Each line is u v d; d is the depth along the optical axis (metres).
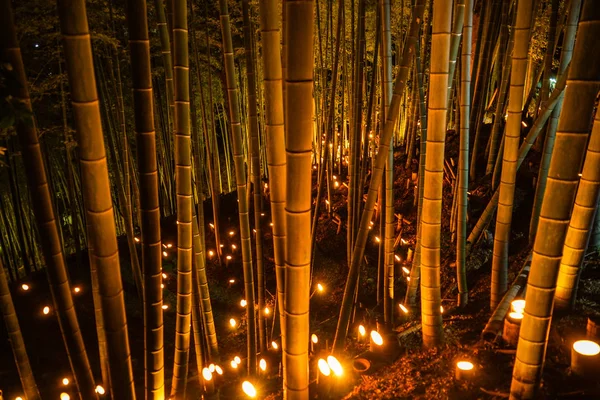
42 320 4.70
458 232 3.21
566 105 1.53
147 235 1.95
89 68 1.49
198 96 7.53
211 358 3.51
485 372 2.27
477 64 5.33
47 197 1.98
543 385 2.02
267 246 5.66
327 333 3.75
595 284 2.74
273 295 4.71
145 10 1.72
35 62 5.29
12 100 1.50
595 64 1.45
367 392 2.54
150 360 2.15
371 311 3.66
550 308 1.75
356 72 3.59
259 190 3.24
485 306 3.11
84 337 4.46
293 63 1.43
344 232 5.28
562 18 3.85
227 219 6.46
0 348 4.30
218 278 5.39
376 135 5.92
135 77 1.75
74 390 3.72
